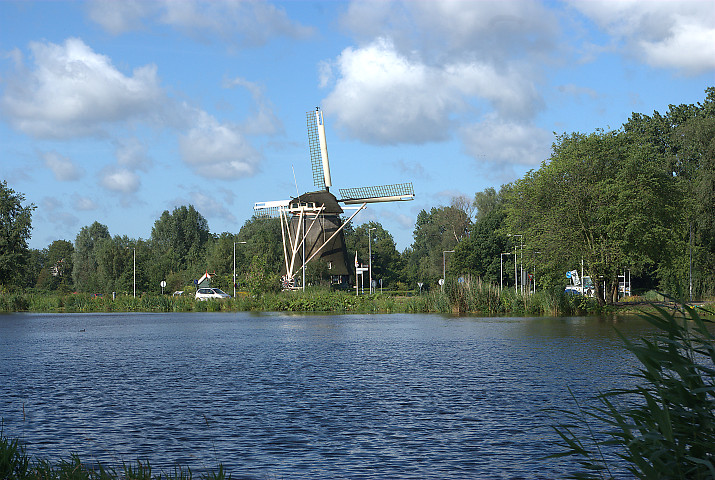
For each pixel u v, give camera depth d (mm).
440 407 14211
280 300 65250
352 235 146625
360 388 16812
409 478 9188
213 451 10656
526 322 42500
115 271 125312
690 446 6234
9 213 75188
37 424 12648
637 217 49812
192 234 174625
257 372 19922
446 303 56344
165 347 28047
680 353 6559
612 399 14672
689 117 85875
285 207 85812
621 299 67438
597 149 53281
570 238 52844
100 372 20078
